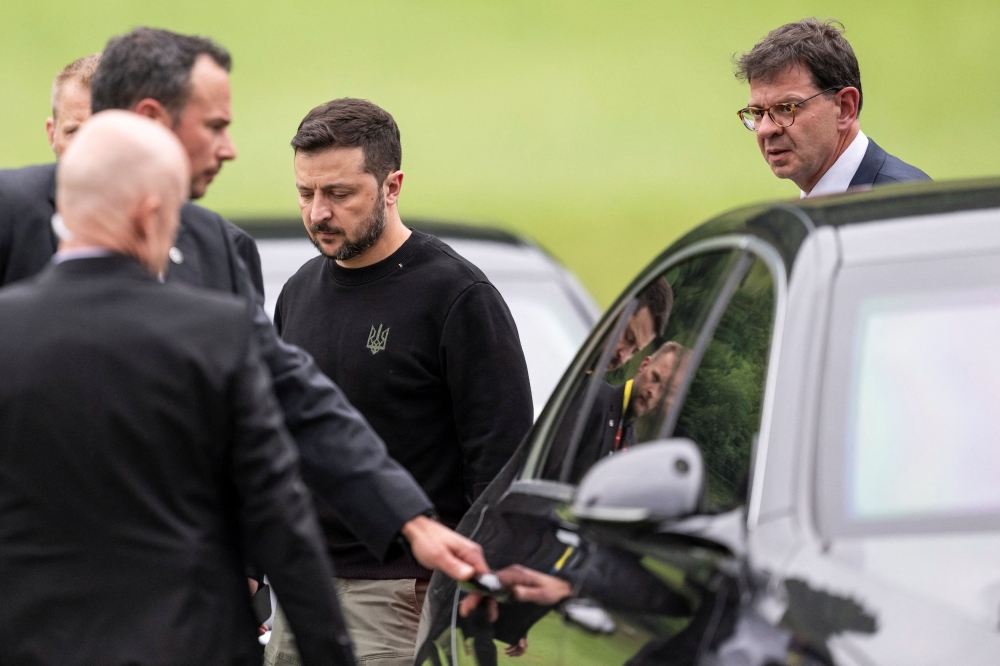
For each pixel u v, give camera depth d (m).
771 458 9.09
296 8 87.31
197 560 9.39
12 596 9.19
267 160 69.31
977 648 7.86
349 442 11.80
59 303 9.41
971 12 83.19
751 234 10.98
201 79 11.28
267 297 22.06
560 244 60.81
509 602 11.15
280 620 14.83
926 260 9.89
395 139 14.63
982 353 9.38
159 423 9.25
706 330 10.97
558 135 73.44
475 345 14.45
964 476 8.89
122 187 9.54
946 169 66.00
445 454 14.82
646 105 76.62
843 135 16.45
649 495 8.80
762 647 8.25
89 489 9.16
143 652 9.12
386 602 14.52
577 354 13.14
